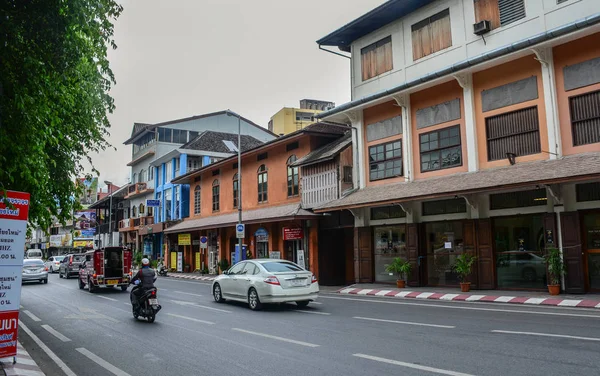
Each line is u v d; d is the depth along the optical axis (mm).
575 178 12242
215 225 30484
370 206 18969
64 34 7184
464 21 17547
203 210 36438
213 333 10078
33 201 8992
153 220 45594
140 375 6871
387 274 19766
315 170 23156
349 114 21750
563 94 14508
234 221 28109
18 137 7160
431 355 7184
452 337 8492
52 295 20672
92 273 21938
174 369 7125
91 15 7629
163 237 43625
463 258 15961
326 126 25562
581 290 13508
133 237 52062
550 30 13891
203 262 34688
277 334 9617
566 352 6973
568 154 14266
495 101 16266
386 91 19062
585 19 13023
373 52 21250
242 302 15812
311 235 23375
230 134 45312
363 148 21234
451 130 17656
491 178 14922
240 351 8148
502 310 11844
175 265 39906
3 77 6984
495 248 16141
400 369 6473
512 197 15586
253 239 29047
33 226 9500
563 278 13992
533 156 15133
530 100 15305
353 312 12586
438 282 17844
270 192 27672
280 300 13422
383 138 20344
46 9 6945
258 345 8594
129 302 17531
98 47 8477
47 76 7551
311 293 13961
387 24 20609
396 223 19359
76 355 8430
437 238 18016
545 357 6734
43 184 8750
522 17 15820
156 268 38094
